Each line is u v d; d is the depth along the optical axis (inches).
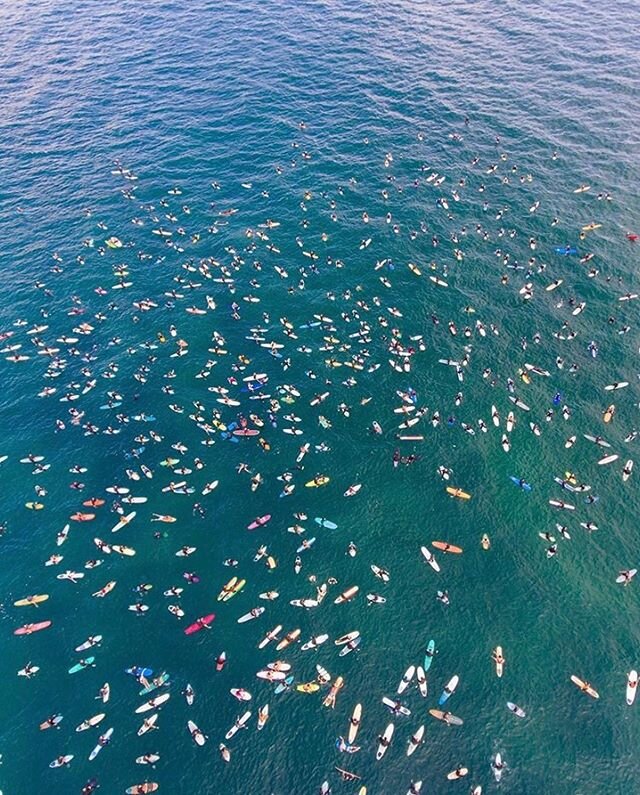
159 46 5255.9
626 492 2428.6
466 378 2832.2
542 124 4138.8
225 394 2844.5
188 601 2224.4
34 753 1920.5
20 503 2527.1
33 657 2110.0
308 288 3275.1
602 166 3818.9
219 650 2103.8
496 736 1902.1
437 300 3166.8
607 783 1817.2
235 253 3464.6
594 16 5123.0
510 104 4318.4
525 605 2167.8
